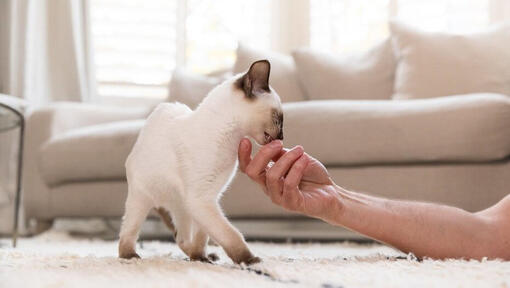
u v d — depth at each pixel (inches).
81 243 101.2
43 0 161.8
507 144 84.2
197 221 48.0
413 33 119.8
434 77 112.6
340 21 166.7
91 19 167.3
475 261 44.6
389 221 48.4
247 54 136.6
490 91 108.2
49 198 130.4
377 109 93.1
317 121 95.7
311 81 129.3
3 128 102.1
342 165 95.0
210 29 175.6
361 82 124.8
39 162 129.6
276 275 37.9
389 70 124.2
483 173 86.3
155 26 171.2
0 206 152.1
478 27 144.6
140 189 49.7
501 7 143.9
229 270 41.2
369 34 161.9
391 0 158.1
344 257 53.5
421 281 34.6
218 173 48.8
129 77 169.5
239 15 176.4
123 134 115.9
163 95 170.7
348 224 47.9
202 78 145.5
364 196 51.3
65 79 162.1
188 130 48.4
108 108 144.6
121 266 43.6
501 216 50.8
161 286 32.6
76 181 125.5
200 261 50.0
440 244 48.2
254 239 116.9
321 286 34.0
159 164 48.6
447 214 50.0
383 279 35.4
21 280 35.5
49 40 162.6
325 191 48.3
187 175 47.8
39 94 160.2
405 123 89.4
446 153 86.4
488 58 110.9
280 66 134.9
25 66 157.4
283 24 177.9
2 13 159.0
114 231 144.9
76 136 124.3
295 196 45.1
